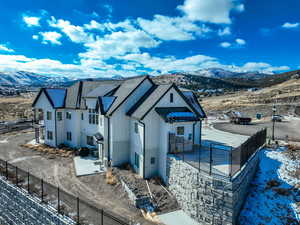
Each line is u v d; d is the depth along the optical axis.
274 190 16.39
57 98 31.45
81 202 14.66
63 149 29.44
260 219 13.86
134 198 15.82
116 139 23.12
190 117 20.34
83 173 21.41
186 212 15.48
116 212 14.80
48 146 31.06
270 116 58.12
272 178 18.17
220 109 75.56
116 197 16.97
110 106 24.36
